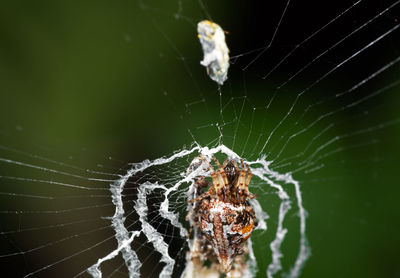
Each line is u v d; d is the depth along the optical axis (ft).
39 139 0.36
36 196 0.36
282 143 0.38
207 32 0.35
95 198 0.36
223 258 0.35
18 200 0.36
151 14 0.36
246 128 0.37
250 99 0.37
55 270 0.36
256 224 0.36
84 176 0.36
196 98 0.37
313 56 0.37
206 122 0.37
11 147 0.36
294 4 0.36
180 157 0.36
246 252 0.38
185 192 0.36
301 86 0.37
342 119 0.38
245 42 0.36
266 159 0.37
